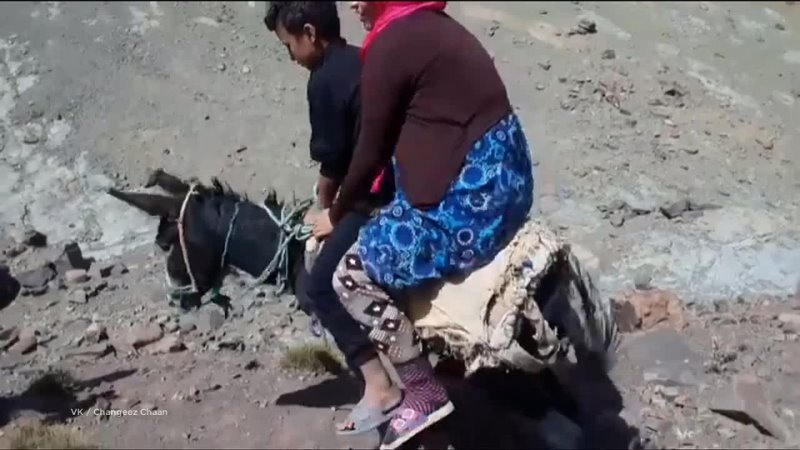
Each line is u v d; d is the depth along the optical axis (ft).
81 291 18.24
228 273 15.80
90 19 24.39
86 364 16.56
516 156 12.89
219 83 22.98
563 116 21.97
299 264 14.60
